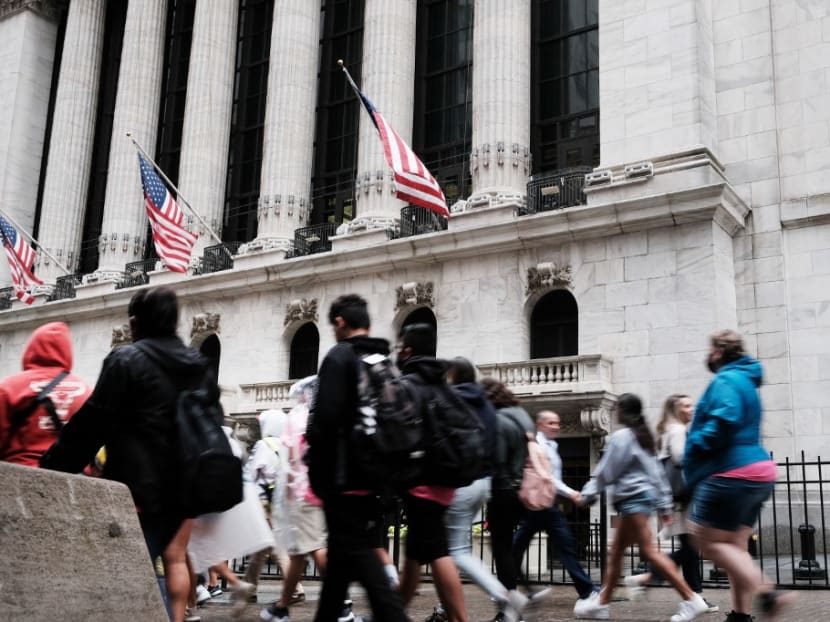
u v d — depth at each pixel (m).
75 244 33.19
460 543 7.02
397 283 23.44
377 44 26.08
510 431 7.71
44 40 37.03
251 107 30.95
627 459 7.73
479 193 22.91
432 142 26.50
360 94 19.23
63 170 33.44
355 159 27.91
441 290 22.56
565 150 23.81
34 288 32.38
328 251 26.20
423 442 5.26
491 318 21.59
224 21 30.62
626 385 19.28
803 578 11.86
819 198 19.20
